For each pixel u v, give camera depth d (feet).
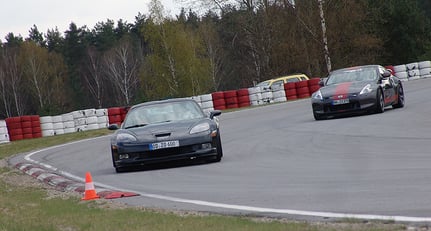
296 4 457.68
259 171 89.71
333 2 458.09
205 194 74.28
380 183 69.87
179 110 110.32
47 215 66.64
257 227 50.42
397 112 156.25
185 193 76.54
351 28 466.29
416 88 233.76
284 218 55.42
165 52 517.14
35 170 118.11
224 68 645.92
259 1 470.39
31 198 82.99
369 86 155.74
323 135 128.47
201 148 101.86
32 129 246.68
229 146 130.72
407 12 541.34
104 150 148.66
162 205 68.69
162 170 101.55
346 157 95.55
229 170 93.76
